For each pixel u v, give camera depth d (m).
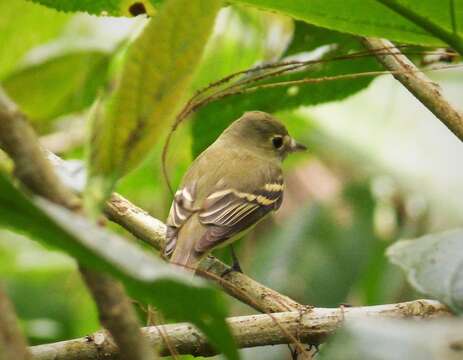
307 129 15.40
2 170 3.76
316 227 15.80
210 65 12.02
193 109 7.48
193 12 4.51
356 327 4.04
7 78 11.47
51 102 11.64
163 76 4.56
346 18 6.65
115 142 4.57
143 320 7.63
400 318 7.32
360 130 14.85
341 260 15.52
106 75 11.45
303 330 7.42
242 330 7.45
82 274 3.73
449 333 3.96
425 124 14.70
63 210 3.67
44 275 15.10
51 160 7.87
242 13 12.15
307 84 9.91
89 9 8.14
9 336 3.24
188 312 4.05
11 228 4.11
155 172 13.20
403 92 14.98
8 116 3.56
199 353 7.46
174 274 3.66
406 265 6.57
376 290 13.78
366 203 15.62
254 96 10.06
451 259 6.50
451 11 6.24
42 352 7.54
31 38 12.54
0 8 12.13
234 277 8.95
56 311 14.98
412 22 6.49
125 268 3.58
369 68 9.86
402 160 14.34
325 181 16.89
